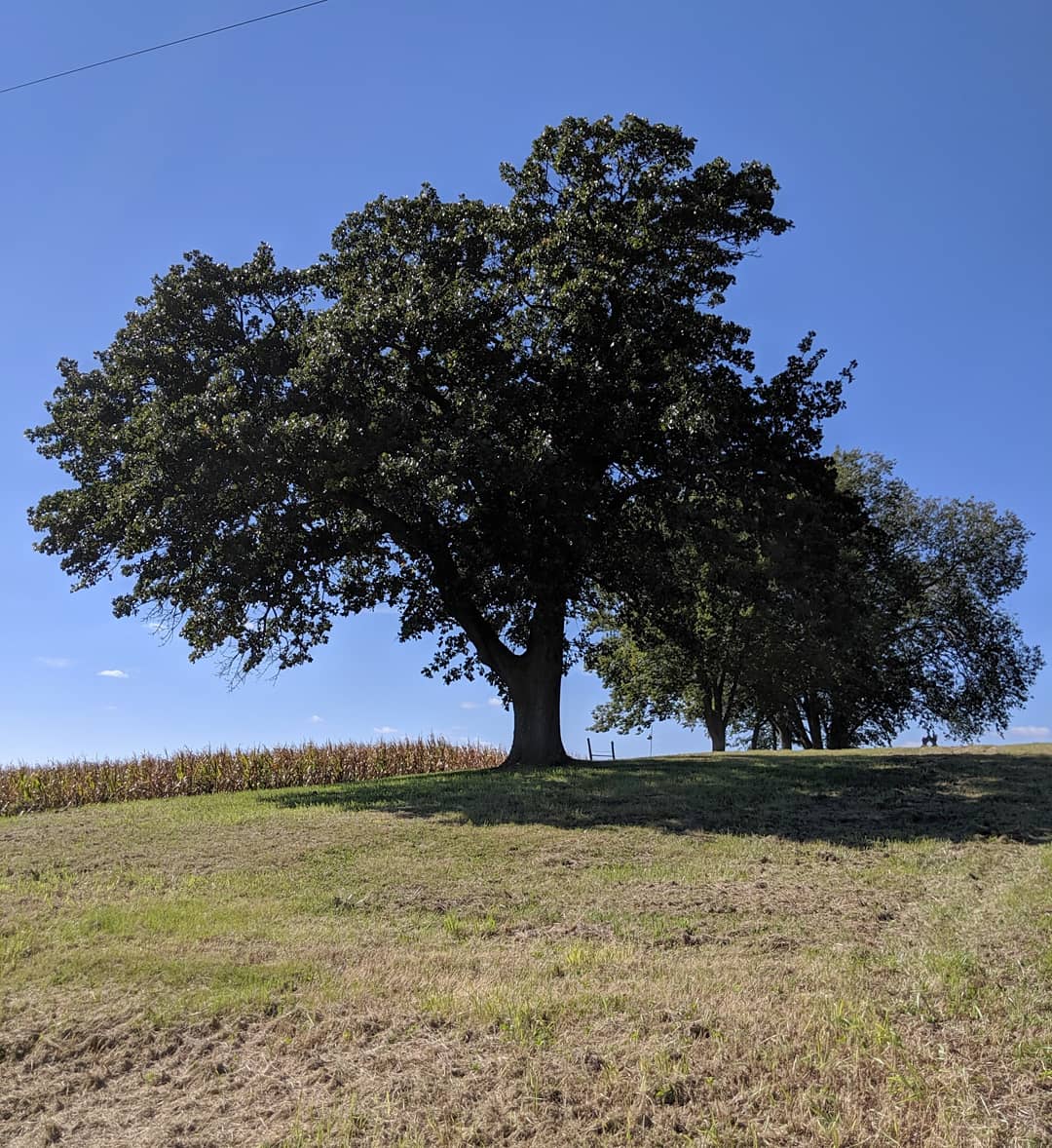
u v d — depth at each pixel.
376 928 9.09
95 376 20.92
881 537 24.31
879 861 11.17
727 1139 4.67
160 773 22.62
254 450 17.23
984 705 39.50
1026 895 8.97
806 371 22.20
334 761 24.98
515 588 20.53
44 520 19.91
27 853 13.06
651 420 19.91
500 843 12.72
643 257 20.52
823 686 35.53
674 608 22.83
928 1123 4.69
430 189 21.67
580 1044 5.80
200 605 21.73
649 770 19.41
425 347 20.28
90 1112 5.41
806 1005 6.29
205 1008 6.72
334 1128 4.96
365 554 22.62
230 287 20.34
